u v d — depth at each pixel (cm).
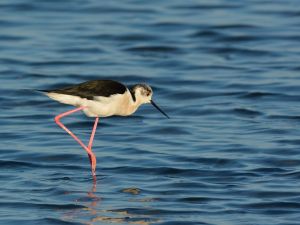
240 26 2473
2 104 1834
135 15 2603
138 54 2252
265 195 1237
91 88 1316
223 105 1812
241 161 1415
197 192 1255
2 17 2550
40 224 1117
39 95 1894
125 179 1326
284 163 1403
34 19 2547
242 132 1605
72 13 2617
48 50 2262
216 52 2267
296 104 1817
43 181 1309
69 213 1160
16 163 1411
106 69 2106
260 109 1777
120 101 1346
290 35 2397
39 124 1684
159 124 1677
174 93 1919
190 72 2084
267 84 1964
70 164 1414
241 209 1179
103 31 2439
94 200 1217
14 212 1163
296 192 1246
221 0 2748
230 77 2033
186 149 1495
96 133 1620
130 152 1480
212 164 1404
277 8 2667
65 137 1587
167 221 1128
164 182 1309
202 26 2477
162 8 2677
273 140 1541
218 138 1566
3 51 2247
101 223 1121
